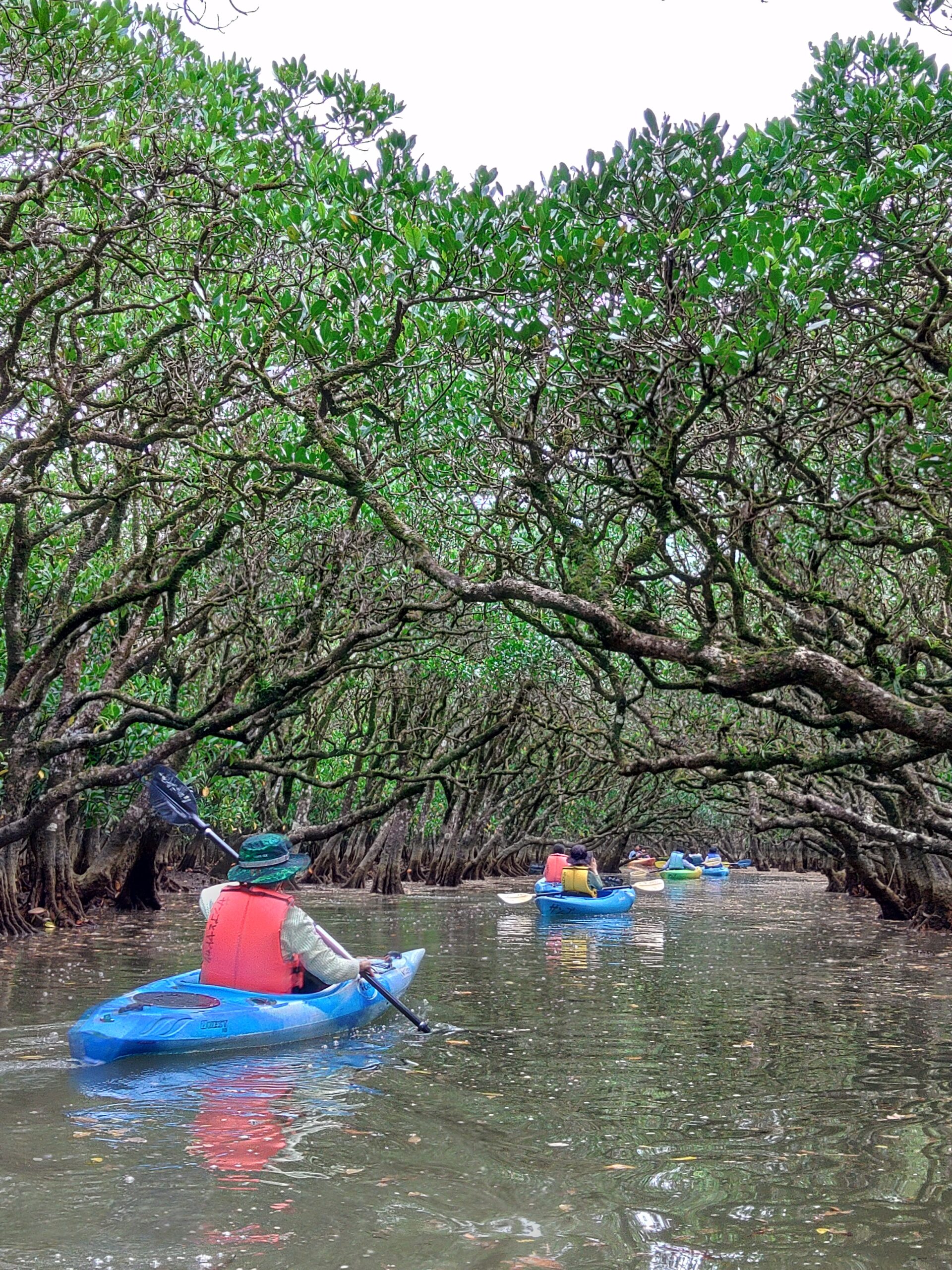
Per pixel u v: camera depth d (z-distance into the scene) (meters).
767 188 9.69
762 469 9.99
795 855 52.78
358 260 10.61
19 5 9.30
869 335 9.70
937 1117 6.20
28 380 10.66
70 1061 7.11
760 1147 5.60
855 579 12.77
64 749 13.05
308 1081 6.79
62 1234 4.30
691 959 14.17
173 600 14.49
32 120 9.61
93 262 9.89
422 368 10.14
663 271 8.58
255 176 10.75
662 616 14.01
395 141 9.87
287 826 24.52
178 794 9.72
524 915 21.25
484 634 21.12
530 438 9.60
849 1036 8.65
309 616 14.70
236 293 10.67
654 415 8.72
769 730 17.48
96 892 17.83
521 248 9.10
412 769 27.20
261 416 13.32
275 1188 4.86
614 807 41.06
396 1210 4.62
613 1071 7.28
